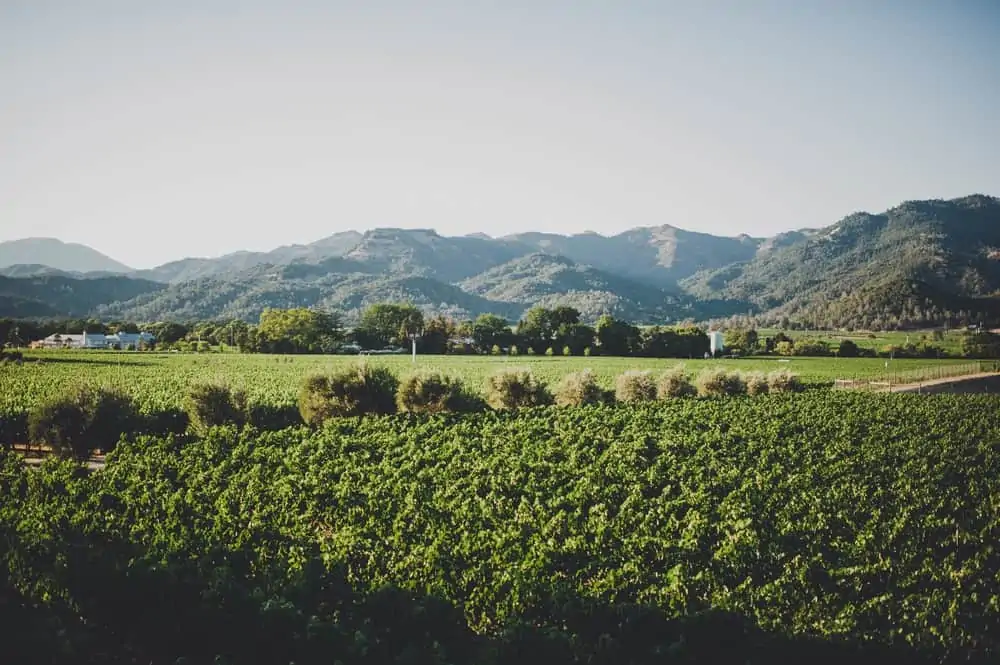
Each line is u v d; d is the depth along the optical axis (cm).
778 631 1307
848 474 2580
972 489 2377
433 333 13475
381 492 2188
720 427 3578
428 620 1289
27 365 7706
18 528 1731
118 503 2042
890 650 1214
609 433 3300
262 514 1995
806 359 11638
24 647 1126
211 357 9944
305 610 1327
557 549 1697
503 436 3177
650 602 1395
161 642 1272
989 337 12988
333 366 3956
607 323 12738
